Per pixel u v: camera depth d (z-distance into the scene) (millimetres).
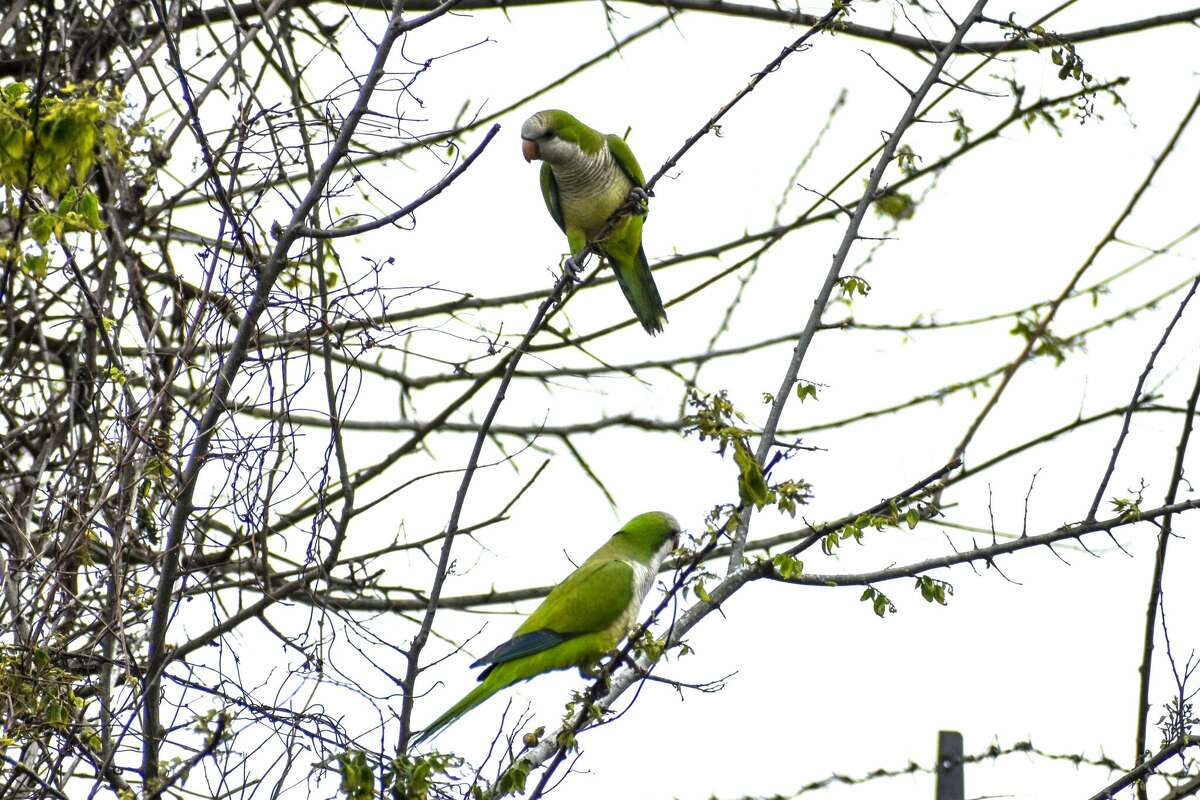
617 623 11219
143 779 9258
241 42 11711
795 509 8633
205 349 10297
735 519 8680
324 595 11766
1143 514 10117
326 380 11430
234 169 9844
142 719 9641
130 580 10305
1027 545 10039
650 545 11781
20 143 8383
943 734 9852
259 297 9352
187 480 9625
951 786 9742
